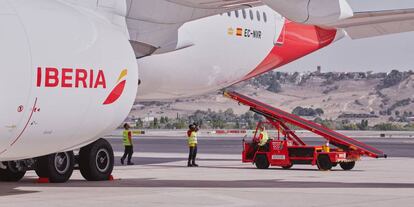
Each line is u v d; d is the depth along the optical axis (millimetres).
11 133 14859
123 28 18594
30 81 14883
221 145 55688
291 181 20766
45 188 18344
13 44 14727
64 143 16094
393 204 15039
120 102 16797
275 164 26984
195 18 19953
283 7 15820
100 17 17438
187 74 22703
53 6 15883
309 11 15773
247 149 27859
